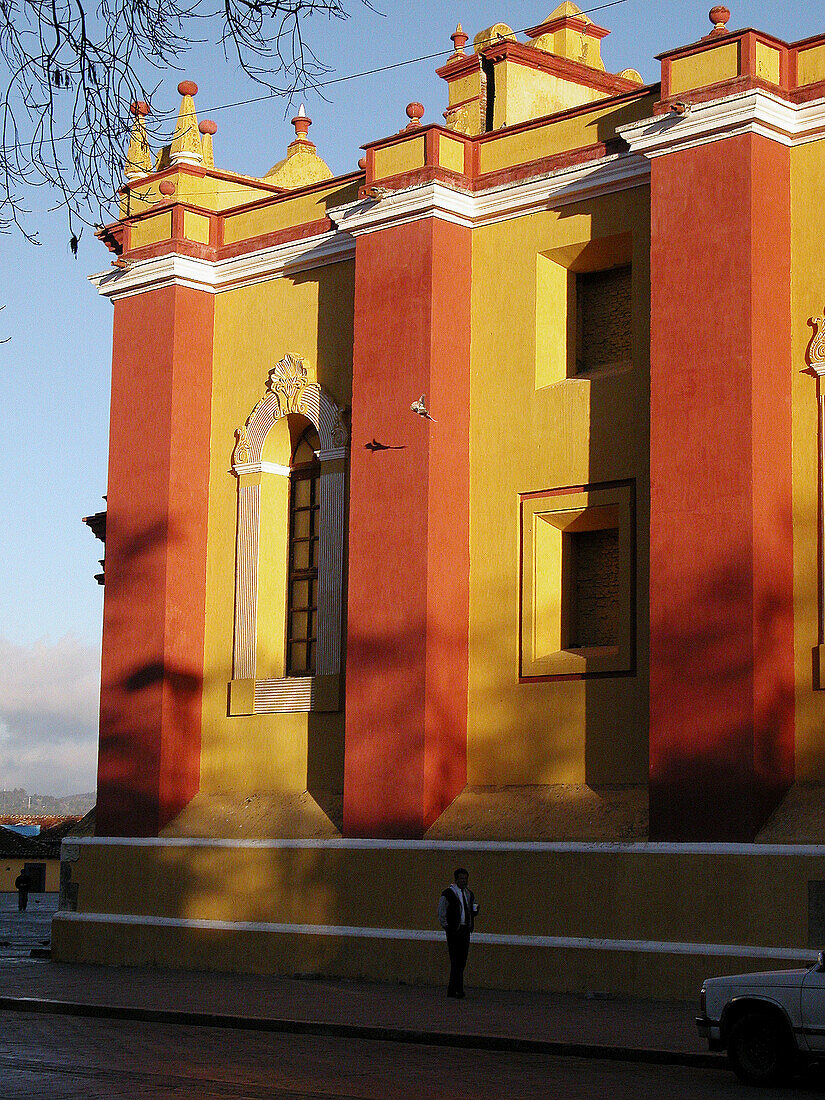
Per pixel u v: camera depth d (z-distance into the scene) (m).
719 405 18.58
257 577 24.20
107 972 22.80
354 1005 17.91
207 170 26.55
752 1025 12.77
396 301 22.05
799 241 19.02
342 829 21.73
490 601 21.47
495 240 22.08
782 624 18.41
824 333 18.62
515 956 19.41
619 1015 16.72
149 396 25.19
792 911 17.16
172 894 23.58
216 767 24.33
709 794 18.09
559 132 21.53
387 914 20.88
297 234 24.38
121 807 24.56
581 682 20.39
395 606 21.41
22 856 69.94
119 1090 11.95
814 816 17.62
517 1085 12.53
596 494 20.56
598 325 21.70
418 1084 12.55
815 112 18.94
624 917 18.58
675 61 19.66
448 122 23.84
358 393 22.36
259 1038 15.84
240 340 25.09
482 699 21.36
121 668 24.89
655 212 19.52
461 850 20.25
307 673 23.97
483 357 22.00
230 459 24.95
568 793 20.16
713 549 18.42
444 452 21.58
